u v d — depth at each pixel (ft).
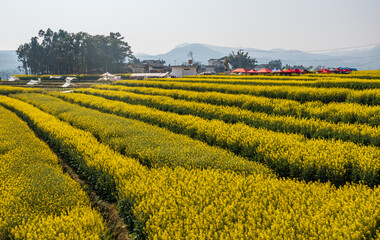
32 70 435.53
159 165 32.12
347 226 17.70
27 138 49.01
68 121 63.00
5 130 53.42
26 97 115.85
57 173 32.60
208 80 135.03
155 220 19.83
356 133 38.37
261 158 34.47
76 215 22.08
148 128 50.85
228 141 40.45
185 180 25.84
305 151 31.24
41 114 70.08
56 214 23.22
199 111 65.57
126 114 71.10
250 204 20.62
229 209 20.13
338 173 27.73
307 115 52.65
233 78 143.33
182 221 19.27
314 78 115.24
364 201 20.10
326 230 16.79
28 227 20.67
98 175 31.76
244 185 24.48
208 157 31.91
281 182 25.23
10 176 30.30
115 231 24.48
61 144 44.21
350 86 81.61
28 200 24.85
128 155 37.86
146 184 25.25
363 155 29.19
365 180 26.81
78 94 117.80
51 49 440.86
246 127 46.11
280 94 76.13
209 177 26.17
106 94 110.73
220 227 18.58
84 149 37.91
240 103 69.41
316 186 25.53
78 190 29.45
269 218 18.67
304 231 17.10
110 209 28.22
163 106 76.54
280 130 47.70
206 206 21.43
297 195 22.13
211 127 47.37
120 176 28.02
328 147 32.24
